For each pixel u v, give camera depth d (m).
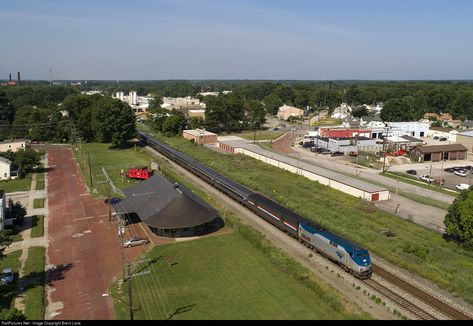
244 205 65.62
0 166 85.50
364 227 54.94
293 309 35.06
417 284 40.00
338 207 63.84
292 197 69.31
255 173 89.06
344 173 89.88
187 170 94.94
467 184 81.38
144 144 136.38
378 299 36.41
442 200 70.06
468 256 46.19
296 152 117.38
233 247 48.84
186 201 53.97
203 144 133.75
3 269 43.69
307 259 45.31
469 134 119.00
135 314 34.81
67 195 73.69
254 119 173.38
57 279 41.69
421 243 49.41
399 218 59.12
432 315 34.25
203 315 34.41
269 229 54.97
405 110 173.00
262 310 35.00
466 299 36.88
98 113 126.19
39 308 35.59
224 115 162.38
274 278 40.78
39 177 88.62
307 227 48.16
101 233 54.47
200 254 46.97
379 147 118.38
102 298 37.81
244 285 39.47
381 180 84.12
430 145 108.56
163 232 52.59
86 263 45.47
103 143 138.12
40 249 49.09
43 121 147.62
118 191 75.25
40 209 65.56
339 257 42.59
